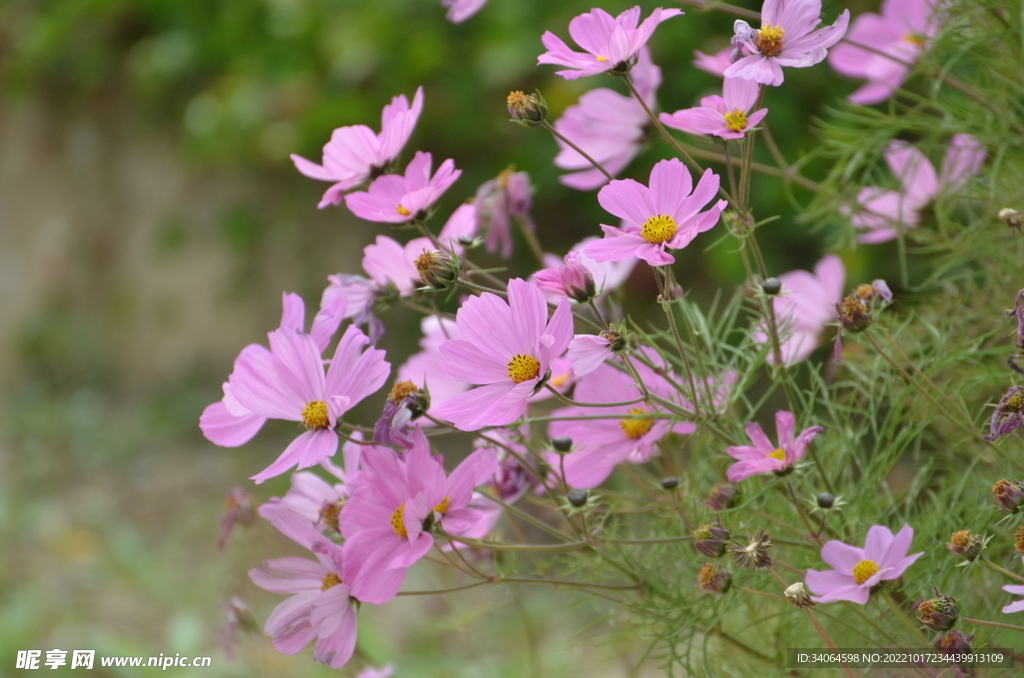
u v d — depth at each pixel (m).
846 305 1.75
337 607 1.72
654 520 1.87
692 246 3.47
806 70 3.15
